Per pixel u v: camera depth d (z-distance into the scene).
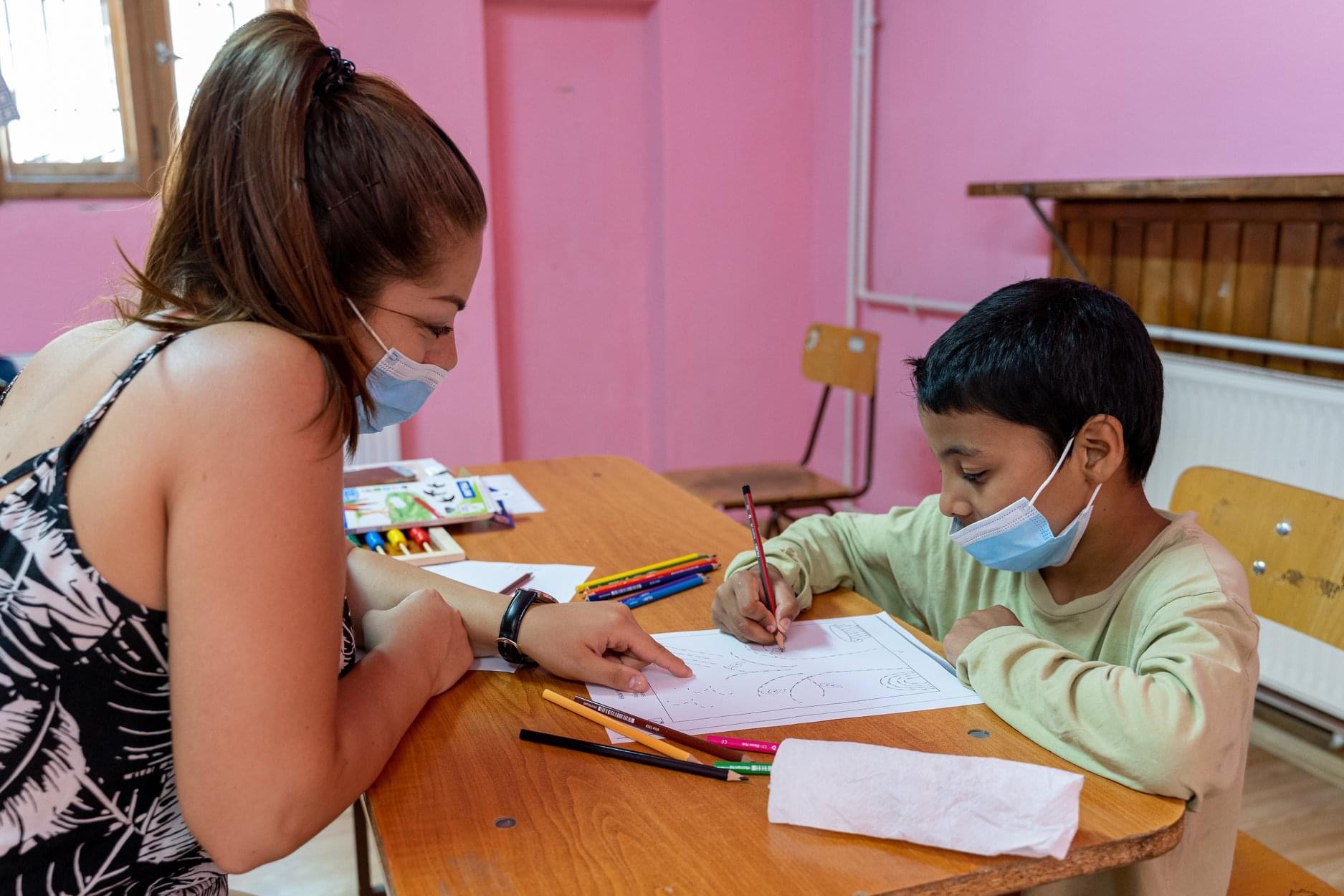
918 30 2.97
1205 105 2.13
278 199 0.69
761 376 3.57
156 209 0.78
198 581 0.64
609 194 3.40
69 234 2.70
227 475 0.65
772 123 3.40
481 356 3.17
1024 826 0.65
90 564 0.66
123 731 0.70
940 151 2.93
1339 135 1.87
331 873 1.73
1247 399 2.02
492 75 3.19
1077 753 0.75
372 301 0.76
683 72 3.26
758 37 3.33
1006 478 0.90
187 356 0.68
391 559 1.08
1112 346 0.88
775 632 1.00
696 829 0.68
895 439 3.26
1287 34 1.95
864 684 0.90
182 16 2.78
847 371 2.77
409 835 0.68
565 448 3.53
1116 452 0.89
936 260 2.99
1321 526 1.13
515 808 0.71
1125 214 2.33
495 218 3.24
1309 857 1.75
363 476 1.59
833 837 0.67
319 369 0.70
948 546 1.16
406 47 2.90
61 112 2.71
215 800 0.65
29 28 2.65
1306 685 2.00
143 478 0.65
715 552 1.30
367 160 0.72
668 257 3.36
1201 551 0.91
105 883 0.72
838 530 1.26
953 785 0.67
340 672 0.82
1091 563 0.98
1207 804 0.88
